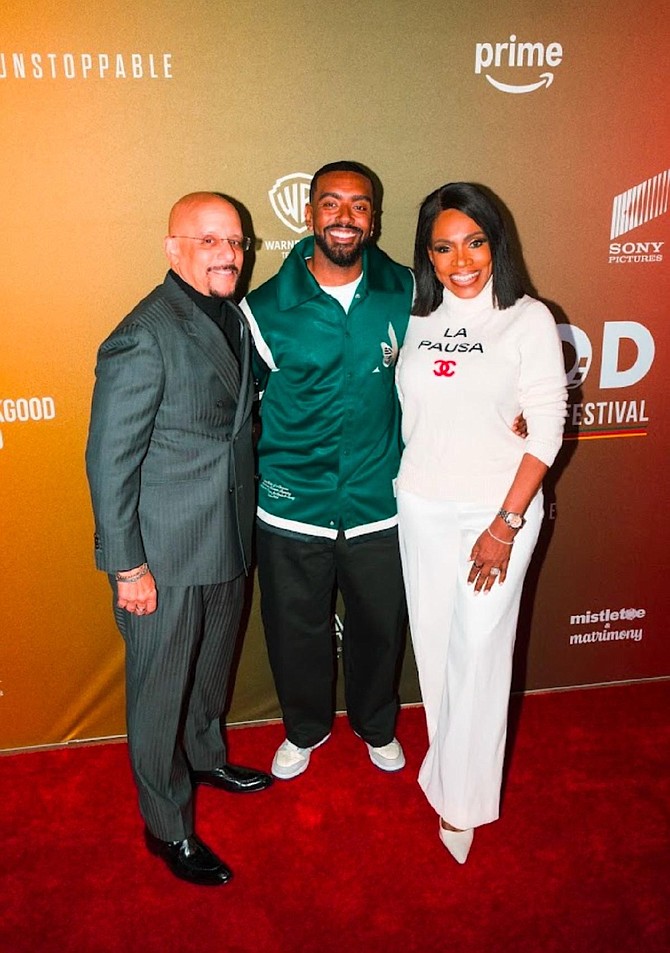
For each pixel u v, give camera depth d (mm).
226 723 2486
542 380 1661
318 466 1927
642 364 2305
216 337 1663
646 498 2434
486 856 1953
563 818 2061
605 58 2047
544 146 2090
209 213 1623
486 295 1704
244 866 1942
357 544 1985
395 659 2146
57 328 2064
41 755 2359
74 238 2006
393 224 2100
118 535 1613
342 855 1971
